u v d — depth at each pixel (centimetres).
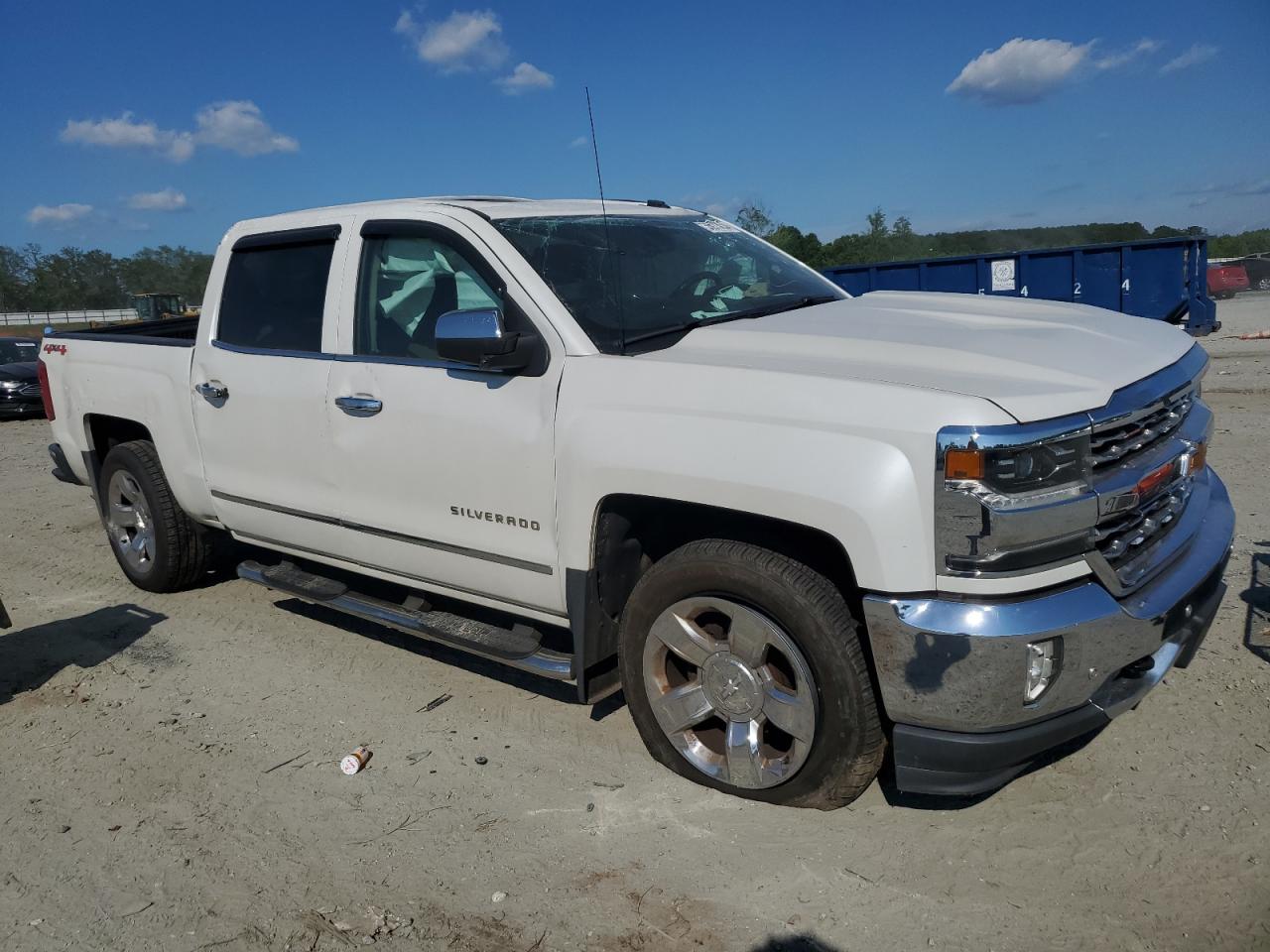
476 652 382
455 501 378
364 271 416
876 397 281
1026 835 305
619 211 441
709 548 317
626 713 404
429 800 346
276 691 443
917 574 273
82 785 369
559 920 280
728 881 293
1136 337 348
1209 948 254
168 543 548
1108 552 287
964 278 1541
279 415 440
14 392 1526
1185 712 370
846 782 305
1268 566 506
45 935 286
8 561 675
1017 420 267
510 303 361
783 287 433
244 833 332
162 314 2920
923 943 263
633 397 324
